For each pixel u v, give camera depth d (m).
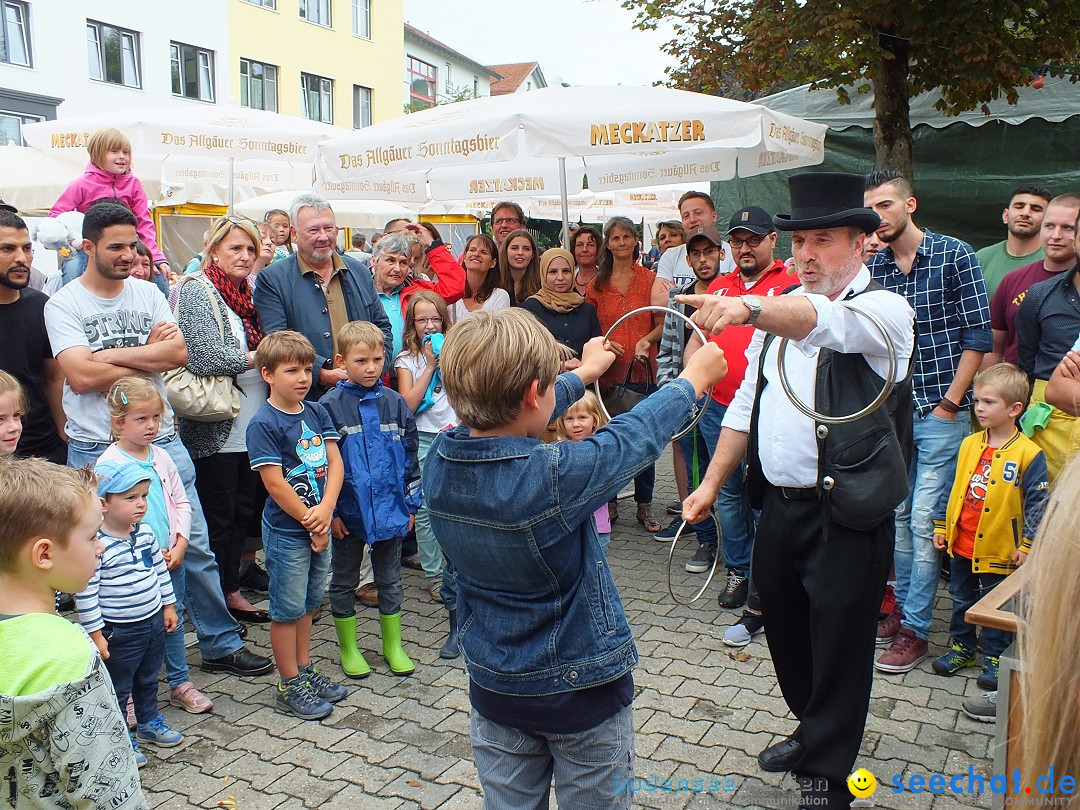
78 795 1.61
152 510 3.27
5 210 4.16
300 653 3.51
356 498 3.60
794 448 2.55
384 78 27.28
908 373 2.46
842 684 2.48
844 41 5.77
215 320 3.96
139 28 19.47
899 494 2.40
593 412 3.60
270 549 3.38
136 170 7.34
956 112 6.42
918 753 2.99
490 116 4.46
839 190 2.42
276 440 3.33
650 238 17.23
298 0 23.97
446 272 6.07
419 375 4.59
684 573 4.95
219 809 2.74
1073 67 6.53
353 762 3.02
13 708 1.53
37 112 17.62
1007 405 3.45
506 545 1.70
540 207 12.73
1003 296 4.28
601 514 3.80
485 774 1.88
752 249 4.35
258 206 11.01
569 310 5.16
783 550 2.66
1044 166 6.80
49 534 1.80
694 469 4.79
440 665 3.84
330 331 4.42
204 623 3.73
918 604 3.69
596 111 4.39
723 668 3.71
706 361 1.90
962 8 5.48
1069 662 0.85
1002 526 3.41
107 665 2.95
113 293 3.56
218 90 21.62
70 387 3.44
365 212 12.14
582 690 1.75
